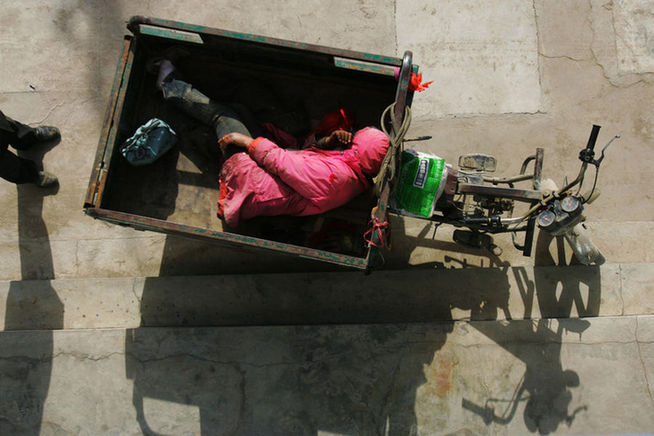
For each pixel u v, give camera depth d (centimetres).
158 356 371
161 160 356
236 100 371
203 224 352
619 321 372
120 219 288
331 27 448
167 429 363
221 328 370
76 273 417
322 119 357
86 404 369
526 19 444
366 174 321
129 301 397
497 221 330
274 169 314
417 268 412
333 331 367
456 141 431
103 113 440
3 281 409
